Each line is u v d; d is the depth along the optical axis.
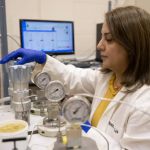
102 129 0.78
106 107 0.84
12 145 0.51
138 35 0.71
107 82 0.92
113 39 0.73
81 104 0.50
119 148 0.63
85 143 0.53
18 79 0.73
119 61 0.77
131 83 0.74
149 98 0.67
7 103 1.38
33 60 0.98
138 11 0.72
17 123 0.64
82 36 1.97
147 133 0.63
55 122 0.71
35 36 1.59
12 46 1.72
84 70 1.12
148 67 0.74
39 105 0.91
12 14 1.69
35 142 0.64
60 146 0.52
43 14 1.78
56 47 1.69
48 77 0.82
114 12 0.73
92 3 1.94
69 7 1.86
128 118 0.70
